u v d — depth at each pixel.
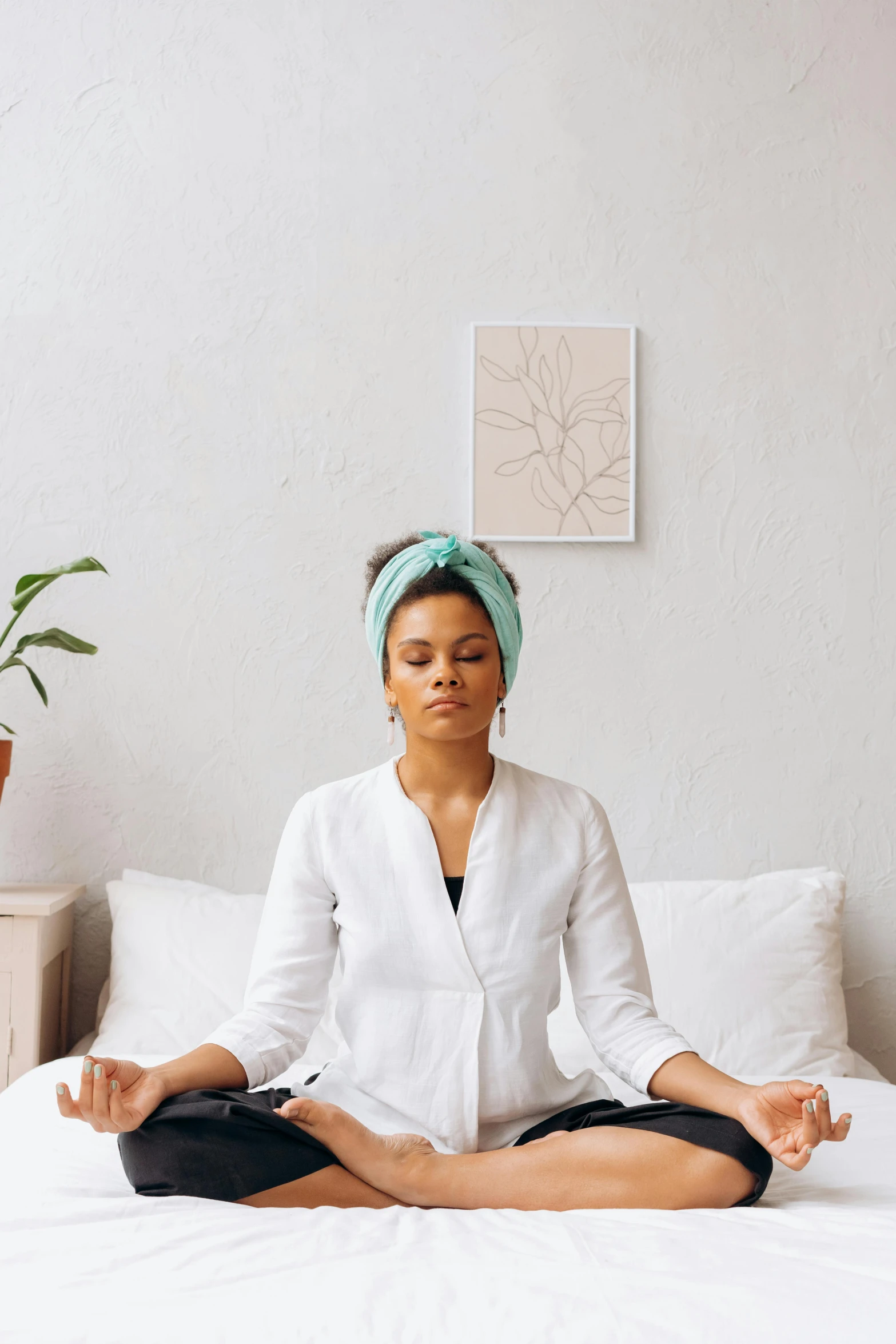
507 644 1.25
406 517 2.13
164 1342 0.73
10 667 1.99
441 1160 1.06
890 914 2.14
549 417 2.13
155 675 2.11
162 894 1.92
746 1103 1.03
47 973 1.91
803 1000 1.80
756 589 2.16
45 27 2.17
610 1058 1.21
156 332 2.14
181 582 2.12
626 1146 1.03
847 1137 1.29
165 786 2.10
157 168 2.16
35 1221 0.95
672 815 2.13
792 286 2.19
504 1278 0.82
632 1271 0.83
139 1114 1.00
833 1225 0.94
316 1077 1.28
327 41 2.18
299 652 2.12
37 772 2.09
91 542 2.12
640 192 2.19
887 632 2.17
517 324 2.13
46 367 2.13
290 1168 1.03
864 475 2.18
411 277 2.16
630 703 2.14
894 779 2.15
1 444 2.12
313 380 2.14
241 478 2.13
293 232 2.16
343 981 1.23
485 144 2.18
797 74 2.22
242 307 2.15
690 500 2.16
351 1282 0.81
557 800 1.28
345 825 1.25
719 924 1.86
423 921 1.19
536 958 1.20
